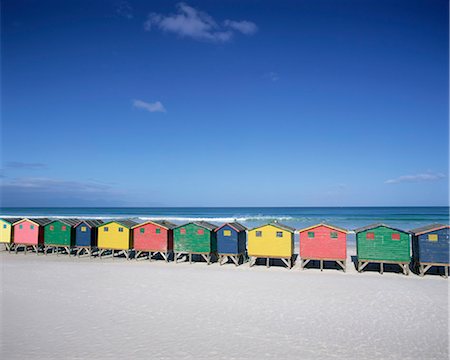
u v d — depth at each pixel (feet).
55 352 45.27
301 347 46.93
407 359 43.75
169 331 51.98
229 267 98.12
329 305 63.77
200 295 69.67
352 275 87.92
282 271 92.68
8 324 54.70
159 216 390.01
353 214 382.22
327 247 92.68
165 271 92.27
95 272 90.99
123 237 110.01
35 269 94.94
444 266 86.99
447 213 380.99
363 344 47.93
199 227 102.22
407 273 87.45
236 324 54.65
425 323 55.42
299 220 300.20
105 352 45.27
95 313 59.47
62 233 115.96
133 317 57.62
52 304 64.28
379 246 88.99
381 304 64.49
